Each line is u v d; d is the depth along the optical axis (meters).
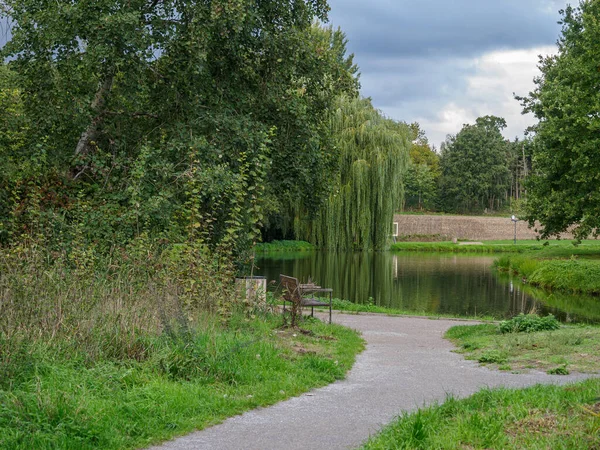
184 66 14.55
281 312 13.58
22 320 6.59
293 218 45.31
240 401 6.22
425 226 71.94
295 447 4.90
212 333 8.00
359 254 44.06
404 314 17.33
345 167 41.84
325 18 17.11
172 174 12.95
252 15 14.20
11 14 14.20
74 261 9.46
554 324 12.34
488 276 34.66
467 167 99.88
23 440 4.50
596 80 26.33
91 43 13.26
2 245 11.08
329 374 7.89
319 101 17.55
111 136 15.20
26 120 13.91
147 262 9.91
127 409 5.40
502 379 7.85
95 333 6.94
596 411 5.19
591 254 39.91
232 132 14.62
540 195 32.66
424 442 4.64
